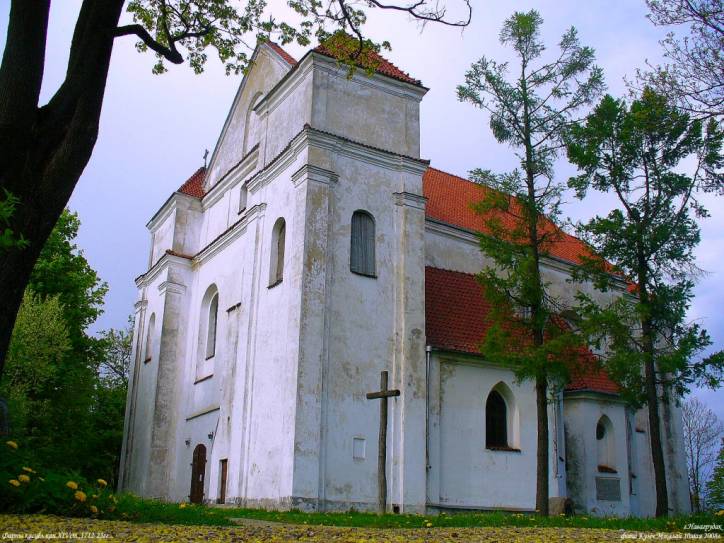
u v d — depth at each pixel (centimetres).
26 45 991
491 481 2225
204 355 2755
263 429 2072
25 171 998
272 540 763
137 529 801
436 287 2517
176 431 2783
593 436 2498
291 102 2350
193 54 1554
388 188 2294
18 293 985
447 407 2216
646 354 1964
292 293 2050
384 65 2461
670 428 3159
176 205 3073
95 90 1068
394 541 797
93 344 3725
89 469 3762
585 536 933
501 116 2014
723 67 1227
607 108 2162
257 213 2356
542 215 1975
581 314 2064
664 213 2145
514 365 1900
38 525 748
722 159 2070
